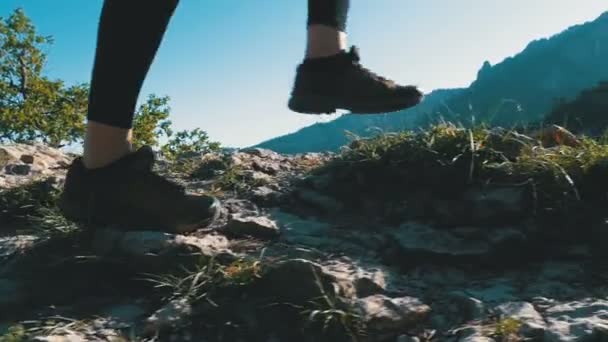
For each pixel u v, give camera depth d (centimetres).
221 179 354
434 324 189
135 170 219
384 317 185
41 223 275
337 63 212
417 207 274
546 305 193
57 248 242
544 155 271
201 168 389
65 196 225
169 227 230
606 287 208
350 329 183
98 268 225
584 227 240
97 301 210
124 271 224
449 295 205
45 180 324
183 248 223
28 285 215
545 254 238
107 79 201
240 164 380
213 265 216
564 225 241
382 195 293
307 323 186
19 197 311
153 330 187
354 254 245
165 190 223
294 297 195
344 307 189
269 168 378
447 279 225
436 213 263
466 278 227
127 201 223
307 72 215
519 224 246
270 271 203
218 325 192
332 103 215
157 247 223
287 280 198
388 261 240
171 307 195
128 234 232
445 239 245
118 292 217
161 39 200
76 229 247
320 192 312
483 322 183
